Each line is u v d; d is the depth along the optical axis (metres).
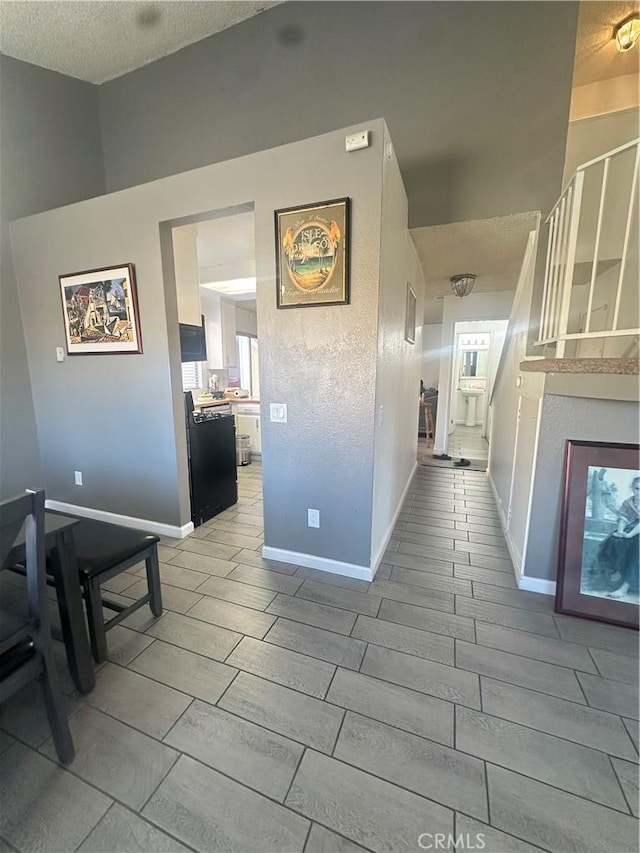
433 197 2.56
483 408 8.30
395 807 1.09
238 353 6.42
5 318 2.93
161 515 2.84
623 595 1.82
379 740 1.28
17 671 1.08
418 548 2.63
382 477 2.38
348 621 1.87
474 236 2.85
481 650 1.67
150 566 1.84
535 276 2.51
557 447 1.96
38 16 2.54
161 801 1.11
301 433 2.21
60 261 2.76
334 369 2.05
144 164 3.30
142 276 2.51
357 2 2.49
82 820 1.06
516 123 2.34
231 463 3.44
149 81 3.12
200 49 2.91
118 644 1.72
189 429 2.89
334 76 2.62
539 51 2.23
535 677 1.53
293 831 1.03
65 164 3.16
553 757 1.22
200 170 2.18
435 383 8.05
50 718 1.17
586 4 2.74
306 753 1.24
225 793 1.13
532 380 2.24
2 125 2.77
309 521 2.30
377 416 2.07
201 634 1.79
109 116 3.34
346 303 1.95
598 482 1.86
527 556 2.10
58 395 3.03
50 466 3.21
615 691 1.46
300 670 1.57
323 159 1.88
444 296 5.21
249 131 2.90
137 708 1.41
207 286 5.30
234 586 2.17
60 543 1.35
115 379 2.77
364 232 1.86
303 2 2.59
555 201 2.37
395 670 1.57
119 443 2.87
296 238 1.98
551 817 1.06
